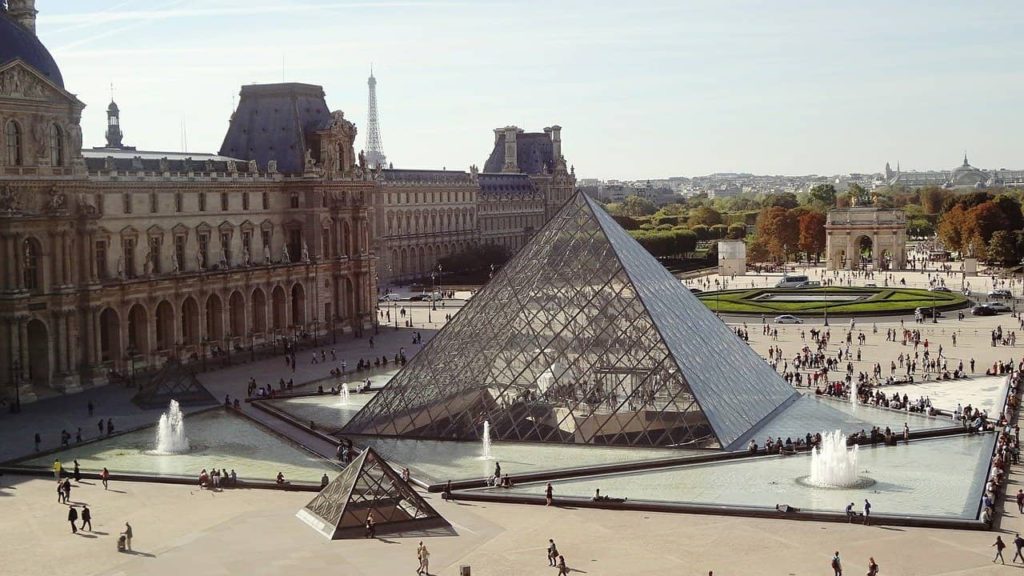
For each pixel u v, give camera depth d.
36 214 181.62
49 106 184.62
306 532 105.38
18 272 178.12
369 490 106.69
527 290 149.25
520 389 141.62
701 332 154.12
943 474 123.94
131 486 125.25
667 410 135.62
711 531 104.62
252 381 187.50
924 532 103.50
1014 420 155.62
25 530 107.06
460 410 143.12
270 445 145.75
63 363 187.50
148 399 175.00
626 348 139.88
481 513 111.81
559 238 154.00
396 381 150.88
